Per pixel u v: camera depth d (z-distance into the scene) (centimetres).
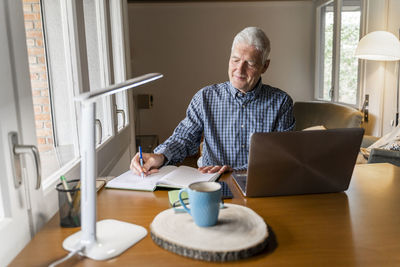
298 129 351
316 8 475
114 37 248
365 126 360
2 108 75
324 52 466
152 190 106
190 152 171
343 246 71
